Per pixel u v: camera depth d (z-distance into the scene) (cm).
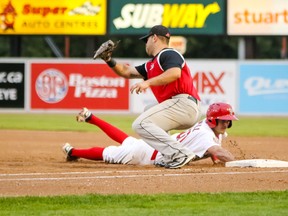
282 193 2016
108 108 6128
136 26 6081
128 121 5366
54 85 6166
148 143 2469
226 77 6084
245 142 3844
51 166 2581
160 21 6059
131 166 2564
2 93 6209
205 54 10344
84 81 6134
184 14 6038
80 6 6128
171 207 1839
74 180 2200
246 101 6106
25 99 6197
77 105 6153
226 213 1767
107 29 6112
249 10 6062
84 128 4756
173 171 2367
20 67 6184
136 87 2345
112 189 2075
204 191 2053
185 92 2464
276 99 6100
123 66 2544
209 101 6091
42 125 4950
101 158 2664
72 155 2722
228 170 2378
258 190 2066
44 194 2009
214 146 2494
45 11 6166
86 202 1894
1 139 3912
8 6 6181
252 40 6197
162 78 2366
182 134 2562
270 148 3497
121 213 1766
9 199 1925
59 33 6169
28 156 3055
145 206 1850
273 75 6091
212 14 6044
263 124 5266
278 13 6059
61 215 1750
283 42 8519
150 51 2483
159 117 2450
